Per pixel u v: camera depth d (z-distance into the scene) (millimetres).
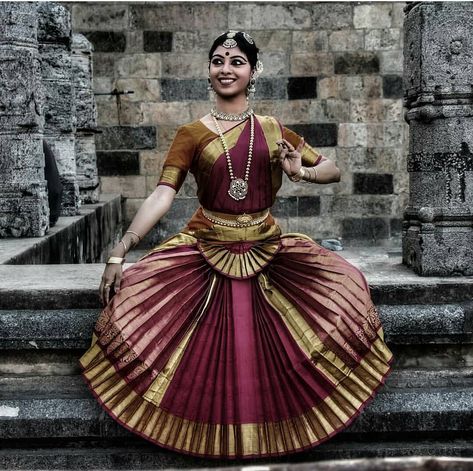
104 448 3340
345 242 11445
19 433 3320
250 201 3316
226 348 3168
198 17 11188
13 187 5625
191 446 3135
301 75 11289
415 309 3496
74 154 7609
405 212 4070
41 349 3492
